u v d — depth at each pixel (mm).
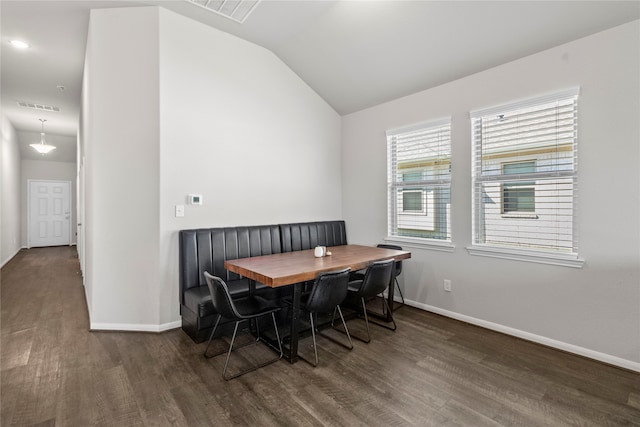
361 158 4371
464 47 2930
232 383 2141
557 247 2684
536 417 1809
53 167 8906
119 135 2982
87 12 3045
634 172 2271
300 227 3957
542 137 2746
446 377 2219
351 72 3773
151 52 2975
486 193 3127
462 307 3271
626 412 1847
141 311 3000
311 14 3150
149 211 2986
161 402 1936
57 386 2090
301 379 2195
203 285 3072
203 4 2971
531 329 2787
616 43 2314
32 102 5543
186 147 3166
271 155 3879
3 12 3027
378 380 2186
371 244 4262
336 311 3498
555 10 2373
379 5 2887
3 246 6172
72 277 5211
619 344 2346
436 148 3553
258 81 3752
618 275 2346
